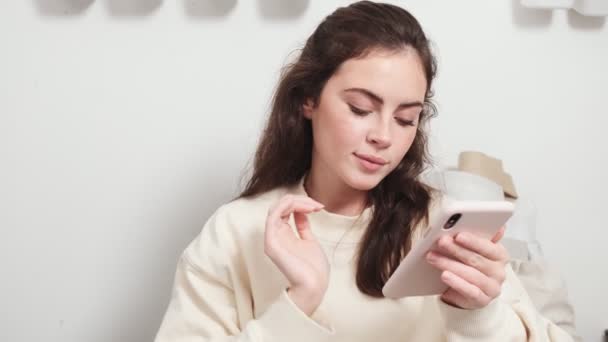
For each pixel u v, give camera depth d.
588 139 1.42
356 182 0.88
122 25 1.30
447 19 1.35
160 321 1.40
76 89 1.32
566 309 1.22
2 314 1.38
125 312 1.39
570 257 1.46
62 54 1.31
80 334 1.40
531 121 1.40
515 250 1.23
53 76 1.31
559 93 1.40
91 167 1.34
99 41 1.30
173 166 1.35
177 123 1.34
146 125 1.33
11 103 1.32
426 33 1.35
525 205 1.33
